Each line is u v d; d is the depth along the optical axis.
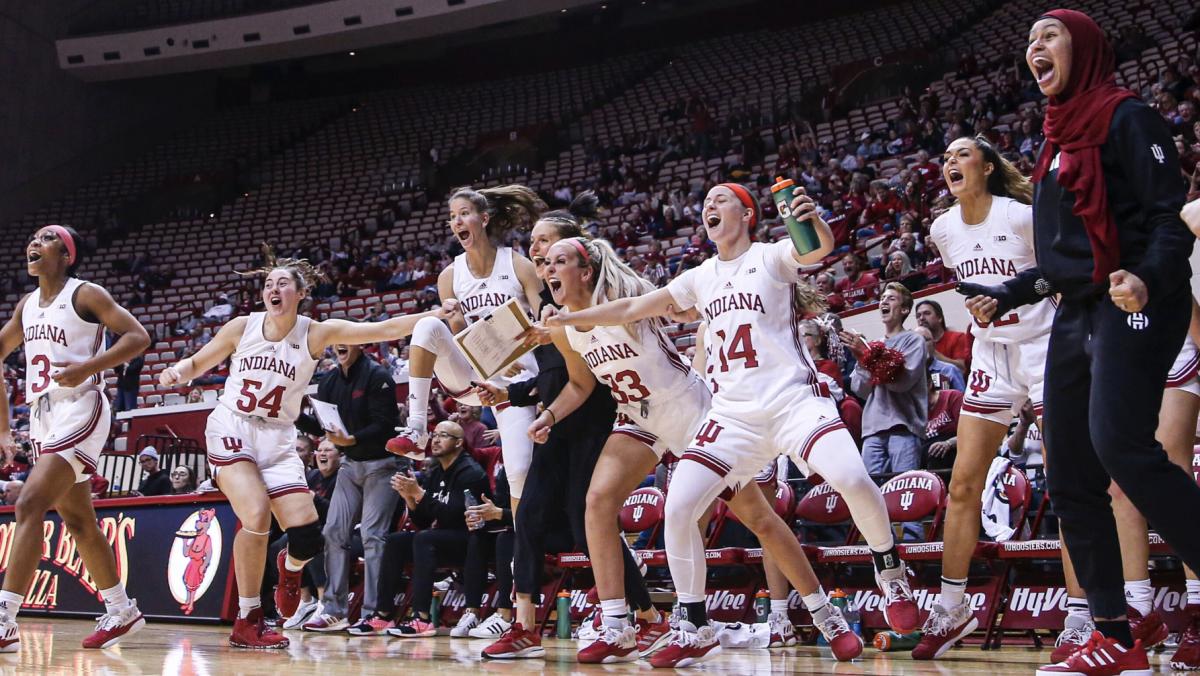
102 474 10.28
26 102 24.20
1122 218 2.66
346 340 4.93
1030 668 3.62
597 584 3.86
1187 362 3.73
